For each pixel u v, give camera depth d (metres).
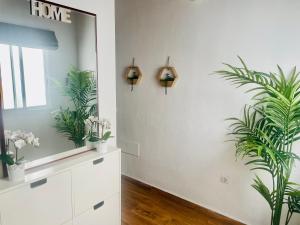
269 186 2.08
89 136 1.86
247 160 2.19
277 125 1.62
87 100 1.86
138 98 3.02
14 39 1.37
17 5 1.37
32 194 1.31
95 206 1.74
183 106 2.59
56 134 1.64
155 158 2.98
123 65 3.10
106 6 1.94
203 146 2.49
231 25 2.15
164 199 2.74
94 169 1.69
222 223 2.30
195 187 2.63
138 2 2.81
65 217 1.52
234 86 2.18
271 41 1.95
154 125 2.91
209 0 2.25
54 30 1.58
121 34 3.05
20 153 1.43
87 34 1.80
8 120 1.37
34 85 1.49
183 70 2.54
